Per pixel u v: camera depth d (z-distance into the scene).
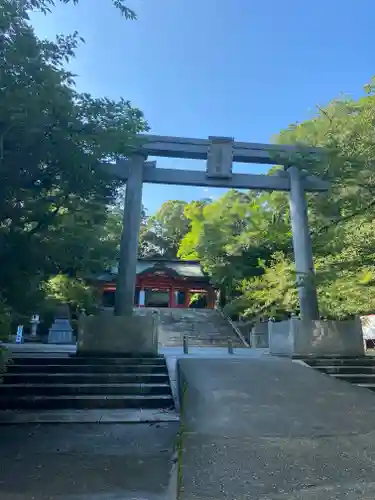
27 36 7.16
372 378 11.09
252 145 15.58
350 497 3.96
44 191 9.23
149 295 44.00
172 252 51.72
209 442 5.69
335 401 7.97
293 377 9.65
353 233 14.12
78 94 8.45
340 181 12.75
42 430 7.07
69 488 4.34
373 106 12.20
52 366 10.34
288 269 18.38
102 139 8.58
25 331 26.48
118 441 6.31
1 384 9.45
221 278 29.55
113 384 9.74
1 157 7.49
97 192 9.81
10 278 8.48
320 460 5.02
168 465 5.11
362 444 5.64
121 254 14.12
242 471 4.66
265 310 23.41
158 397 9.10
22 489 4.32
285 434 6.05
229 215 26.89
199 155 15.62
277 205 21.66
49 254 8.97
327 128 15.69
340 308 16.30
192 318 31.36
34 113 7.30
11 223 8.84
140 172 14.91
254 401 7.75
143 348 12.11
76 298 18.62
